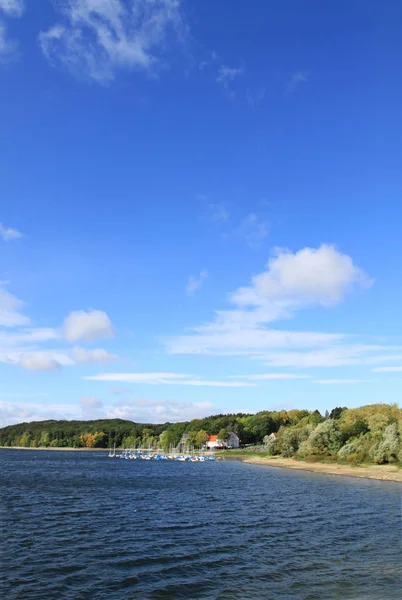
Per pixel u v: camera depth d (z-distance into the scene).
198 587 28.41
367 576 30.50
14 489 81.25
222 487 87.00
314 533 44.00
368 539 41.47
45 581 29.33
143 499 69.62
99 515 54.09
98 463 178.62
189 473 125.12
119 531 44.75
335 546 38.78
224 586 28.58
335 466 127.75
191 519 51.69
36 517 52.09
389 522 49.84
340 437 143.50
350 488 82.81
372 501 66.06
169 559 34.50
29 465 158.62
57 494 74.69
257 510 58.44
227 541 40.50
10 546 38.00
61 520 50.47
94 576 30.45
